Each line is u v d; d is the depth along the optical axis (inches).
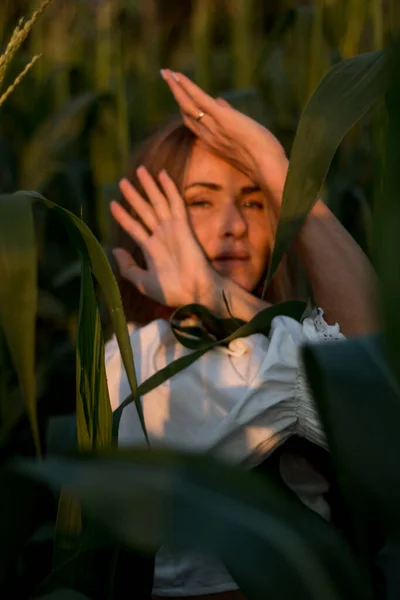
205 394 65.2
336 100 58.1
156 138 79.0
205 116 74.4
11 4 144.4
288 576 32.0
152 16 150.0
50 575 47.5
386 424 35.0
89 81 155.8
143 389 55.1
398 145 28.0
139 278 74.4
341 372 35.7
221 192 74.4
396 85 27.7
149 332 69.7
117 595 54.0
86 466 30.5
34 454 99.8
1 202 44.1
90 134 130.6
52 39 153.5
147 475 30.9
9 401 99.7
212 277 72.2
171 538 30.5
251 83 134.0
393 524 34.8
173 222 73.5
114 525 30.3
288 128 116.6
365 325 68.1
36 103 138.7
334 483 67.0
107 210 110.5
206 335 67.6
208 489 31.9
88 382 50.3
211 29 151.6
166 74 74.9
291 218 57.3
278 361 61.7
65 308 117.9
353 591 33.1
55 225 128.0
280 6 161.0
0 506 39.9
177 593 67.5
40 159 126.3
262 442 62.7
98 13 140.1
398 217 28.0
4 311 43.4
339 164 113.7
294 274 81.7
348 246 70.9
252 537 31.8
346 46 117.6
